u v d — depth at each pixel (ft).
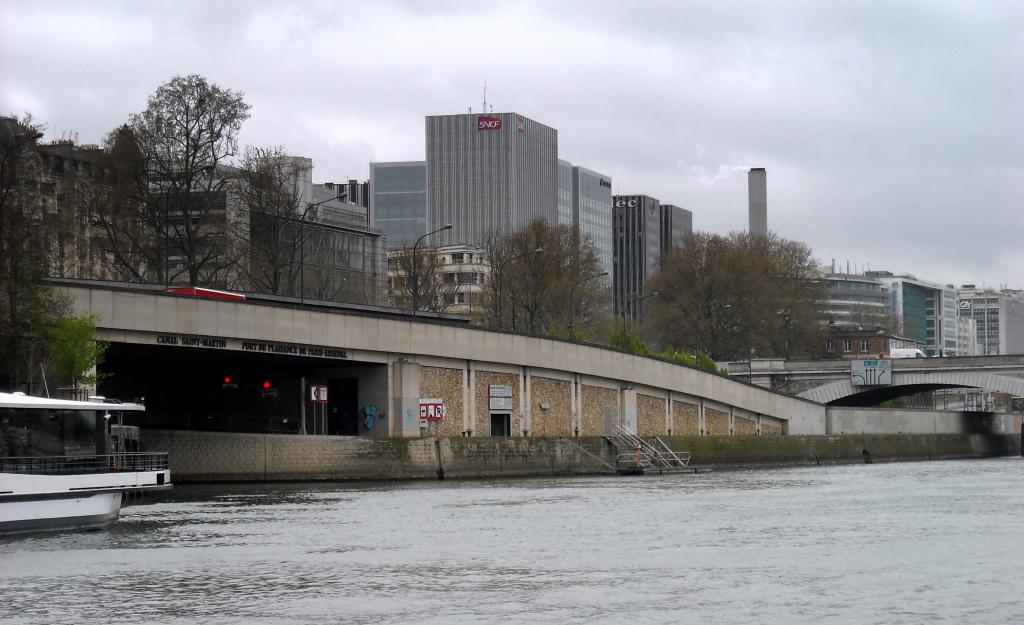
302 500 249.34
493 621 130.82
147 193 357.41
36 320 245.24
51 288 253.03
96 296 262.26
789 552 173.47
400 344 319.47
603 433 376.27
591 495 266.77
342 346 306.14
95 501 195.93
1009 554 171.42
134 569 160.45
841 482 321.93
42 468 190.39
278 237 378.53
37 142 363.15
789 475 362.53
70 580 153.28
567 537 189.26
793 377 530.68
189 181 356.79
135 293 267.59
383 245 631.56
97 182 359.25
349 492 270.26
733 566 161.58
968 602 138.72
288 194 384.06
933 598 140.77
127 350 281.95
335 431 332.39
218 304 280.31
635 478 340.59
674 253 638.12
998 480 332.39
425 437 321.73
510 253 552.00
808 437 448.24
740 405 428.56
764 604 138.00
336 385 332.80
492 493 270.46
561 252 552.82
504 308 540.11
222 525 203.41
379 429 320.09
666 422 399.85
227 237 366.43
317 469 301.63
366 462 307.99
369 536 189.98
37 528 189.78
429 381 327.67
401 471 312.71
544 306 539.29
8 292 244.63
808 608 135.95
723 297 608.19
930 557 168.66
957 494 273.75
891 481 327.47
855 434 476.54
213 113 359.05
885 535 191.93
